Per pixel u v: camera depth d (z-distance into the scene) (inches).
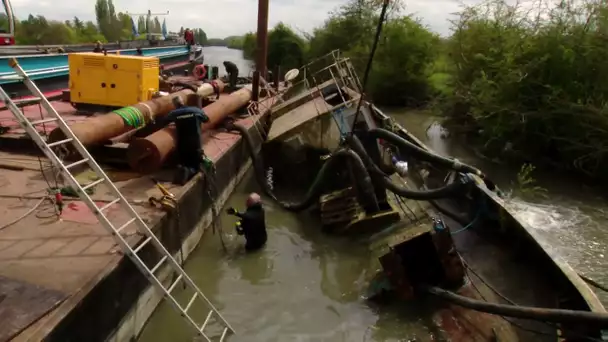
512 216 285.0
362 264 302.2
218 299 257.0
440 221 266.2
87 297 166.9
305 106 483.8
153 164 300.5
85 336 168.4
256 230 310.0
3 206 242.8
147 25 1470.2
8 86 518.6
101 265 188.4
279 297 263.0
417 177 459.2
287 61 1411.2
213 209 325.4
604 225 399.5
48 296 163.0
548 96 564.4
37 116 415.5
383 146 430.6
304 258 309.6
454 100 786.8
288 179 451.8
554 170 562.6
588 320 177.6
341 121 409.4
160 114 388.2
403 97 1108.5
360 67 1159.6
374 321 243.6
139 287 216.4
